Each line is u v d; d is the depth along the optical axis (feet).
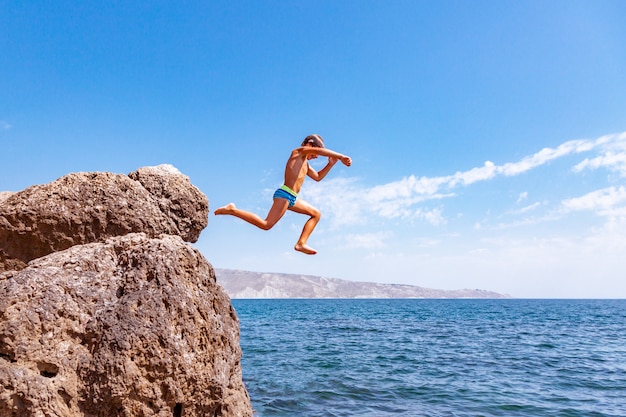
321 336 117.29
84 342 17.01
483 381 55.42
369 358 74.79
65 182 21.68
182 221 24.63
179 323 17.85
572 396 47.55
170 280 18.44
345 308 387.75
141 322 17.19
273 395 47.47
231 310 21.79
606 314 264.31
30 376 15.33
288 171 21.01
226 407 21.15
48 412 15.25
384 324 169.07
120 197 22.22
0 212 20.29
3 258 20.47
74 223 21.11
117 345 16.63
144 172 24.71
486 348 89.76
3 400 14.71
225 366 19.65
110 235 21.77
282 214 20.67
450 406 43.29
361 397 46.78
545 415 40.34
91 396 16.20
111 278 18.60
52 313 16.66
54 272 17.74
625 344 98.22
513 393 48.83
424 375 59.26
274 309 361.92
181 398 17.39
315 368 64.54
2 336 15.65
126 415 16.42
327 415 40.01
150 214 22.90
